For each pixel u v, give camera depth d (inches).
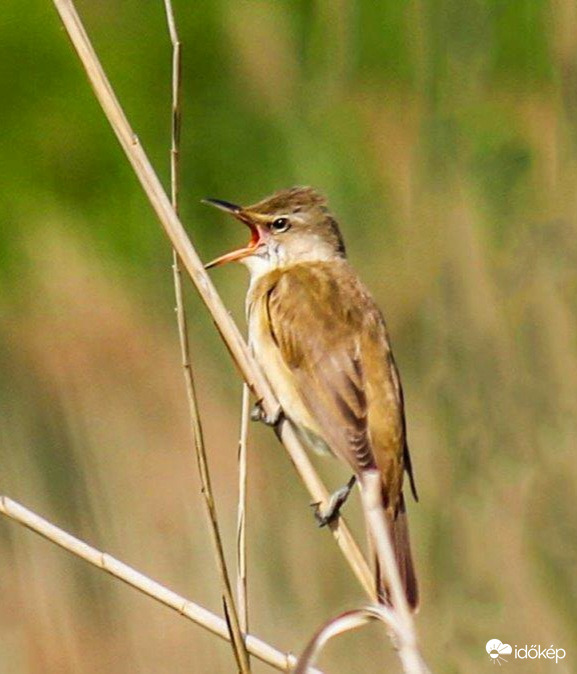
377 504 272.4
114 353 666.8
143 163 319.9
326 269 385.7
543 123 550.6
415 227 570.9
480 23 578.2
